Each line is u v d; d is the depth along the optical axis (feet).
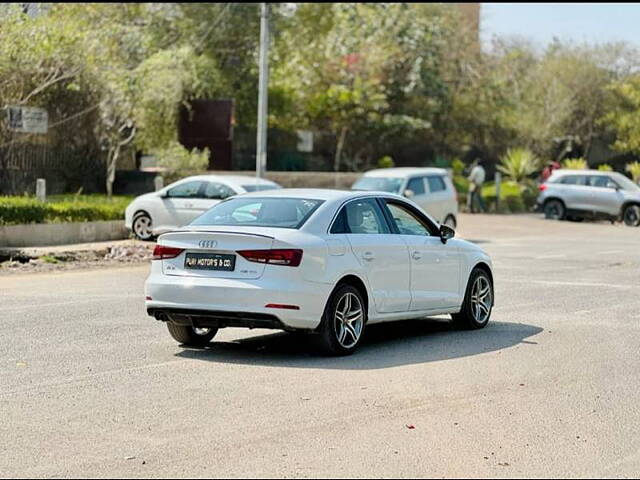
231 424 27.53
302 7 162.30
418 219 42.34
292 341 40.78
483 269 45.29
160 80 120.98
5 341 39.55
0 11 94.58
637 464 24.38
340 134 158.71
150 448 25.27
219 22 151.02
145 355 37.24
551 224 122.31
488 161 177.58
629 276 65.87
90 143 107.76
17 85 95.86
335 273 36.65
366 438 26.27
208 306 35.83
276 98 152.76
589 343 40.73
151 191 112.16
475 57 179.52
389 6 171.73
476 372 34.76
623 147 176.65
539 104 178.50
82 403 29.81
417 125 160.56
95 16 138.21
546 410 29.53
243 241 35.76
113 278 61.21
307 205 37.86
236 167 144.97
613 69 180.75
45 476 23.08
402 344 40.37
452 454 24.95
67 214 81.20
